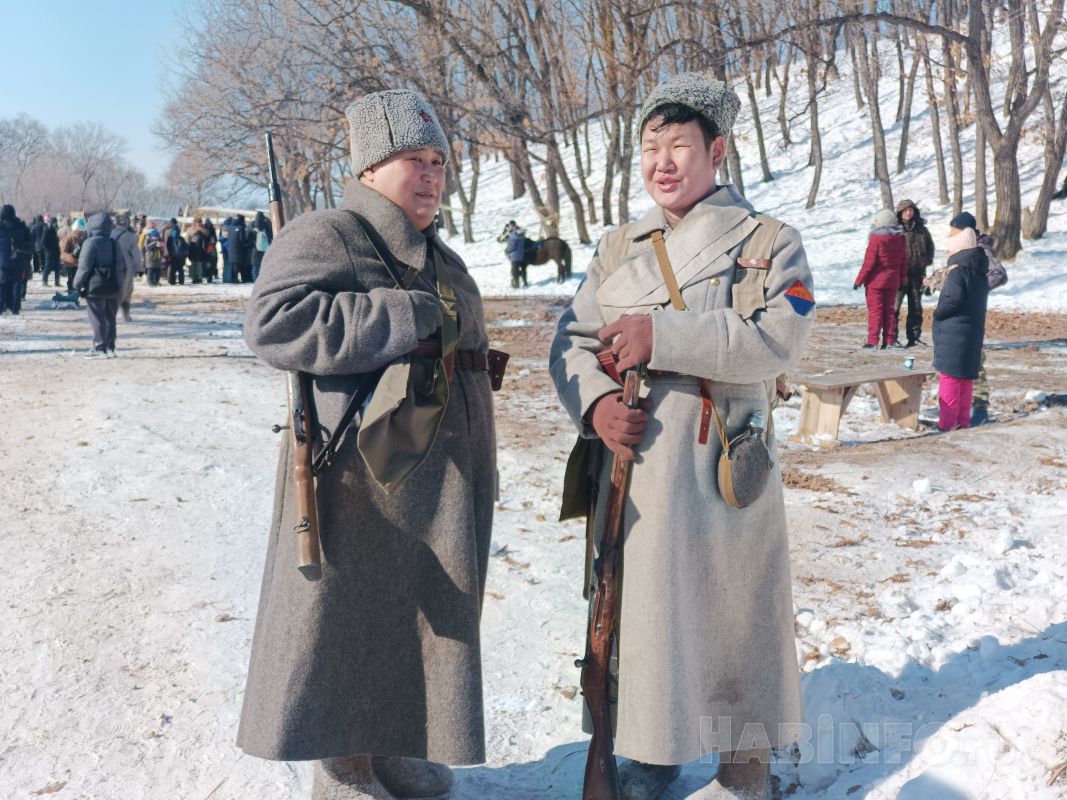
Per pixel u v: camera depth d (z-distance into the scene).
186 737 2.95
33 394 8.74
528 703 3.20
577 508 2.62
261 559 4.56
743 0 28.66
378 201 2.38
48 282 26.56
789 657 2.49
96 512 5.22
